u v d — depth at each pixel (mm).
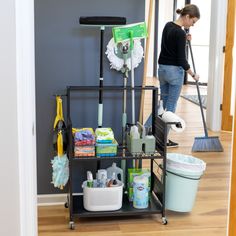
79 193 3311
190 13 4570
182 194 3107
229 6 5602
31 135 1713
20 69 1656
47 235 2834
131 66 3094
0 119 1674
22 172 1714
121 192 3008
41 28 3119
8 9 1609
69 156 2885
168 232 2914
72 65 3188
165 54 4766
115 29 3014
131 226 2990
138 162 3256
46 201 3297
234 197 1780
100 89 3045
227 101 5809
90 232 2893
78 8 3121
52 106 3215
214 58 5824
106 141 2918
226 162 4523
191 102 7855
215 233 2908
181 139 5434
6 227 1740
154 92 3158
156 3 10070
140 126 3107
